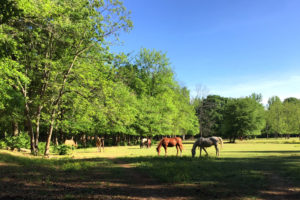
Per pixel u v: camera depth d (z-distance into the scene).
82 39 20.45
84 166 12.93
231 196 7.25
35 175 9.95
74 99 21.83
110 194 7.48
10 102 17.62
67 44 20.67
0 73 14.36
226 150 28.50
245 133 61.72
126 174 10.98
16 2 12.20
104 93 21.44
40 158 16.23
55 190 7.77
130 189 8.21
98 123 35.03
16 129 25.22
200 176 10.25
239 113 62.44
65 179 9.59
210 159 16.86
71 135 42.16
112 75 23.20
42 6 15.66
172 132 57.22
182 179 9.59
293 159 16.83
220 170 11.64
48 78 20.12
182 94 69.12
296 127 71.44
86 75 21.06
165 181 9.41
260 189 8.08
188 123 66.69
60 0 18.14
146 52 52.31
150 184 9.00
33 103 21.09
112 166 13.45
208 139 19.16
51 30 17.67
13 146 20.28
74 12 18.62
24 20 16.17
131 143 54.19
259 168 12.36
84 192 7.63
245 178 9.70
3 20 11.57
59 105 22.19
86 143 44.44
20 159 13.66
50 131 20.39
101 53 22.22
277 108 80.69
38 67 19.88
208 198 7.07
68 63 21.17
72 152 25.27
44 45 19.77
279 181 9.30
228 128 63.72
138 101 46.75
